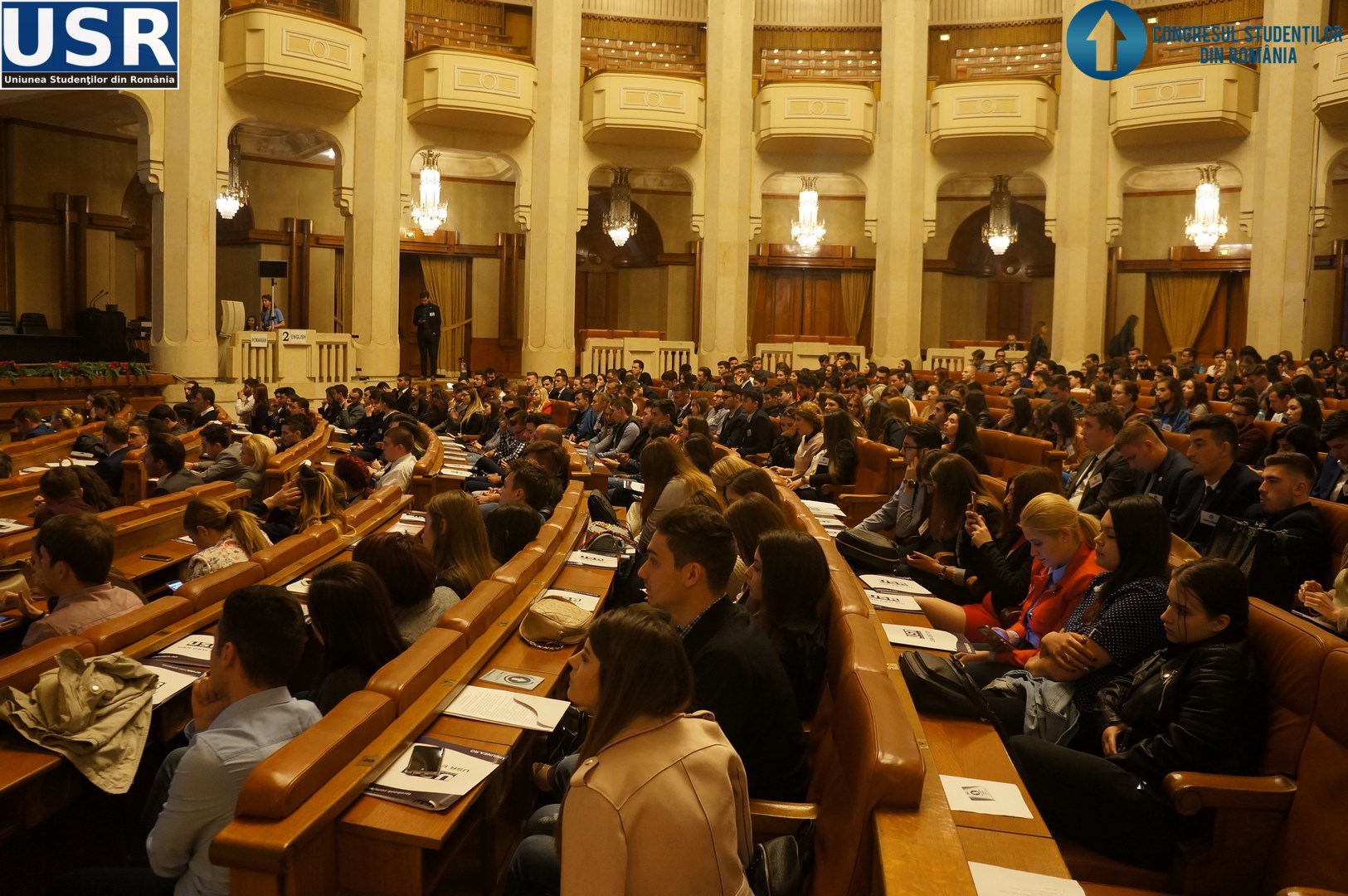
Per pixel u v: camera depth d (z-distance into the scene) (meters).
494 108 19.62
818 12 24.27
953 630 4.99
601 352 20.92
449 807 2.63
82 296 19.92
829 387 15.48
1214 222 19.77
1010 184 24.72
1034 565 4.96
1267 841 2.94
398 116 19.41
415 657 3.34
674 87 20.67
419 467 8.99
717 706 3.06
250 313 21.95
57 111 18.78
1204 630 3.25
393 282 19.44
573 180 20.91
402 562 4.09
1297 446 6.43
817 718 3.54
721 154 21.20
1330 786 2.82
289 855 2.31
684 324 24.89
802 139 20.95
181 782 2.77
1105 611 3.75
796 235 21.77
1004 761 2.91
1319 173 17.92
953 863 2.12
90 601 4.29
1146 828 3.05
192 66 16.94
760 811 2.92
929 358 21.78
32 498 8.38
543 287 20.73
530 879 2.81
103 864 3.71
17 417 12.37
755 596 3.96
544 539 5.49
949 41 24.00
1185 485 5.98
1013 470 9.05
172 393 17.06
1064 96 20.50
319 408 17.45
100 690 3.38
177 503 7.55
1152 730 3.31
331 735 2.69
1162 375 13.86
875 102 21.28
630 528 6.89
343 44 17.88
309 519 6.69
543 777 3.51
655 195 24.80
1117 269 24.03
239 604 2.96
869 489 9.09
